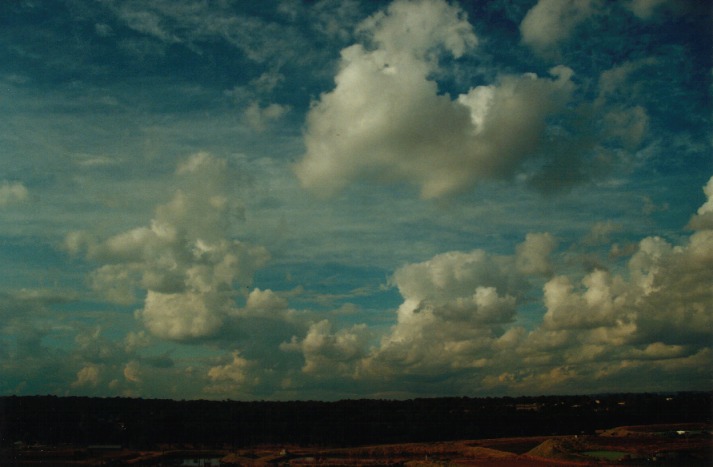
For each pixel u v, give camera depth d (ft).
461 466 519.60
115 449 650.02
